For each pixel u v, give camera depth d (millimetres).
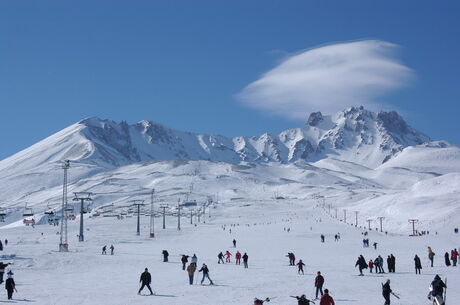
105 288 44156
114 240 119062
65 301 36594
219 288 44156
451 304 34469
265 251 88938
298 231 145625
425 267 59469
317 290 38500
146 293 41312
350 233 140250
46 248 91562
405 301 36188
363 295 39500
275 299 37875
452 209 178625
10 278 37344
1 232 158250
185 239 126250
